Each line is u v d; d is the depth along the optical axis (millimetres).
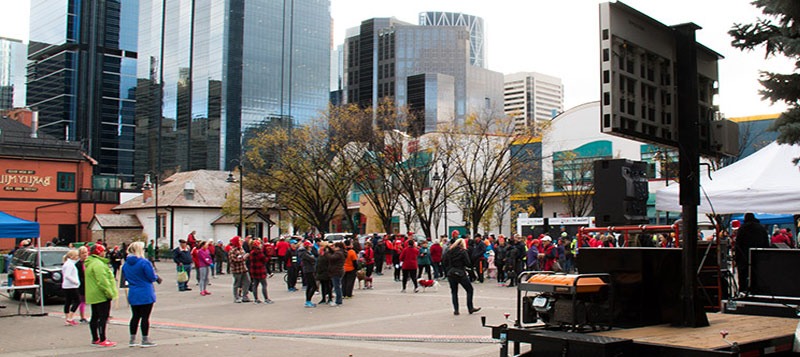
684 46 7258
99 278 11695
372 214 61531
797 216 26047
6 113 75938
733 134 7828
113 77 174125
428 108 164875
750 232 10344
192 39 166500
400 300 19625
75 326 14539
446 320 14680
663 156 37875
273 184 46875
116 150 172375
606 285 6914
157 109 170500
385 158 41219
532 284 6980
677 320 7012
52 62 171875
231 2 162000
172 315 16875
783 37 7387
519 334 6820
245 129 157500
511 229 53438
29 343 12047
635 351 6082
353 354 10609
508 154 46000
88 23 172125
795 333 6488
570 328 6738
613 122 6332
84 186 64438
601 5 6469
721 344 5859
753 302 8531
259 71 162125
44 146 59906
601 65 6438
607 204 10445
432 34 198750
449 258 15688
